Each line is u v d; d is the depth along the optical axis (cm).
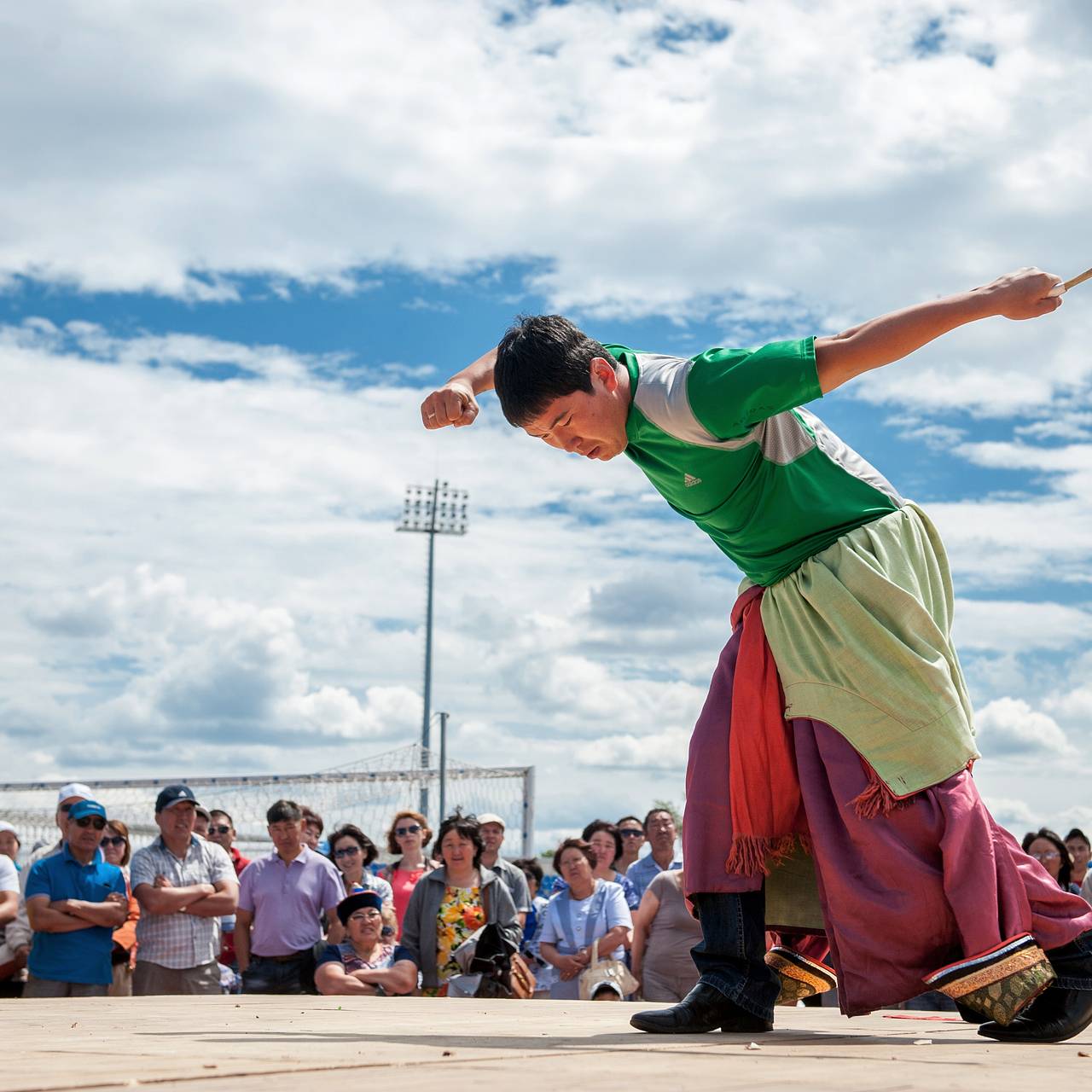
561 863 795
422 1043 226
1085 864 906
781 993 296
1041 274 258
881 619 266
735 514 278
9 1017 359
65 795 759
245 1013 390
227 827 972
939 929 253
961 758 259
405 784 2617
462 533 3547
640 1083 148
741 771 274
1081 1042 257
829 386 254
